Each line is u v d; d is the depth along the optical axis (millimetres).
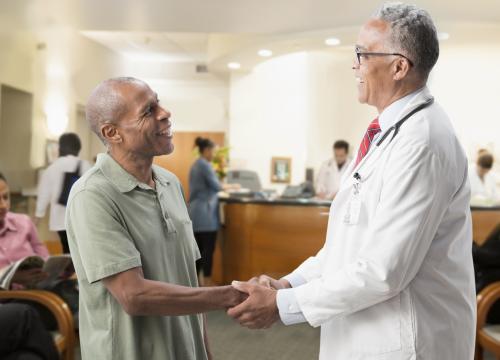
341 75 9062
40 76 7434
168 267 1489
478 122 8055
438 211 1362
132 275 1339
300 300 1421
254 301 1458
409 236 1312
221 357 3654
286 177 8867
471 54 7855
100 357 1390
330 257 1500
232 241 5715
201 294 1412
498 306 2877
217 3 5320
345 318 1469
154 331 1433
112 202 1392
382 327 1398
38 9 5578
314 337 4117
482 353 2818
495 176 7527
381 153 1434
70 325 2736
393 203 1336
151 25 6168
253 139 8930
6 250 3125
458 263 1455
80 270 1412
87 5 5449
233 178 7492
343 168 6824
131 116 1434
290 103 8922
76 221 1369
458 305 1449
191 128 11305
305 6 5387
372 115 8977
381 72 1467
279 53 7383
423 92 1475
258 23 6051
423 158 1344
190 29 6324
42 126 7566
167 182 1603
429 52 1438
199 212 5668
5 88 6906
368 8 5426
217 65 8469
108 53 9875
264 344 3941
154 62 11227
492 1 5098
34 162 7375
